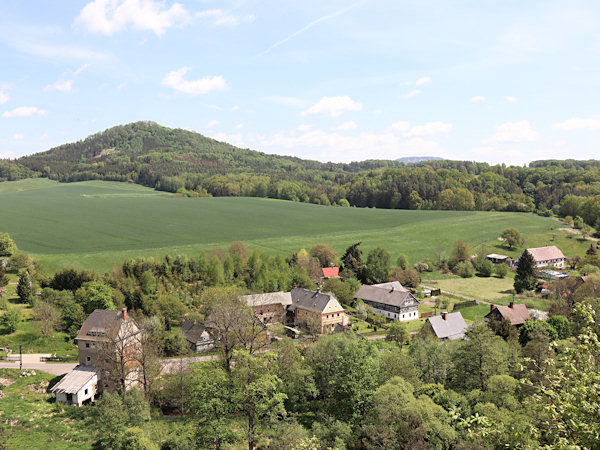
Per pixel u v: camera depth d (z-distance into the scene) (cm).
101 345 7262
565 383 2056
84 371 7100
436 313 11875
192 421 5834
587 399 1906
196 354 8806
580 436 1862
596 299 8562
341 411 5831
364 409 5700
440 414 4834
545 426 2084
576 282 12088
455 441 4519
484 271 15838
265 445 5384
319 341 7256
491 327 8412
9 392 6644
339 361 6231
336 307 10844
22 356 7975
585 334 2066
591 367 1958
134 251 15175
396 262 16312
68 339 8900
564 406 1930
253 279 13038
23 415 6078
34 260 13150
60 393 6638
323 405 6250
